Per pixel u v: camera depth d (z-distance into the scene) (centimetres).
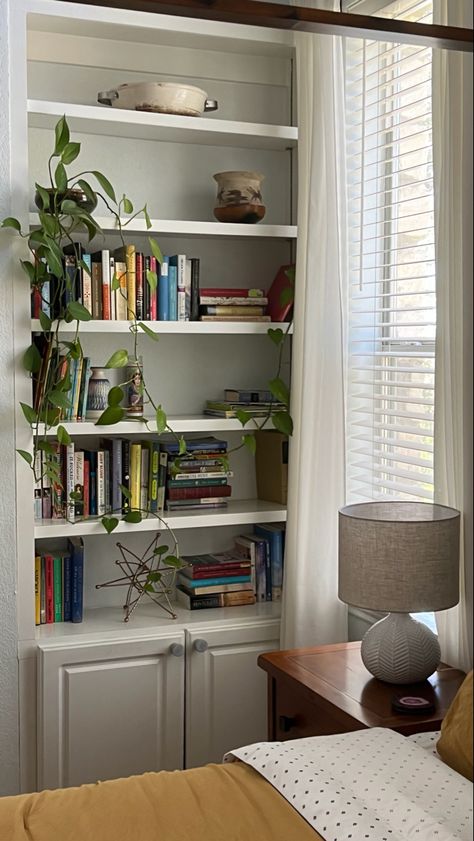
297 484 313
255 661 320
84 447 333
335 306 303
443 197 239
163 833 171
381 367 302
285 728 258
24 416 290
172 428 314
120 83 330
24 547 294
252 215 324
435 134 245
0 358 287
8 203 284
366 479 316
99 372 314
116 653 301
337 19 163
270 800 182
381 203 309
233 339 353
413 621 247
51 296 299
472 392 87
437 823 162
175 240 342
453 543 236
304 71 309
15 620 293
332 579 311
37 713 296
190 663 311
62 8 291
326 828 167
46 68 320
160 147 337
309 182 305
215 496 333
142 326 303
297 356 315
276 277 341
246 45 332
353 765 189
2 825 177
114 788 192
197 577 329
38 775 296
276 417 318
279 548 340
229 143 340
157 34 318
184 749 314
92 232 293
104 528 305
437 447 246
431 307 275
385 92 306
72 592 312
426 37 170
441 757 200
